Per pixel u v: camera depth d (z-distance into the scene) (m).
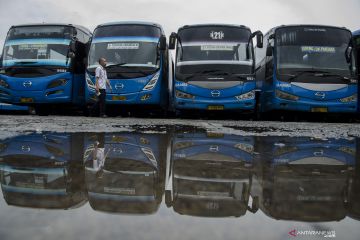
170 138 3.39
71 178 1.40
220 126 5.62
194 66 9.37
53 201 0.96
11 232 0.66
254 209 0.90
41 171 1.57
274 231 0.69
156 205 0.93
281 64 9.43
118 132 4.00
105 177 1.44
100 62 9.00
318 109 9.25
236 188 1.25
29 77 10.24
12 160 1.90
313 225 0.75
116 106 9.90
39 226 0.70
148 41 9.92
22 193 1.08
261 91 11.27
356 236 0.67
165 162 1.93
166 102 11.10
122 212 0.84
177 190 1.19
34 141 2.89
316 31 9.59
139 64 9.65
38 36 10.53
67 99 10.34
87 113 11.81
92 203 0.94
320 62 9.38
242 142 3.09
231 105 9.25
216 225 0.73
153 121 7.11
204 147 2.68
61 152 2.24
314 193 1.17
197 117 11.48
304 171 1.70
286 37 9.59
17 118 7.75
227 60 9.38
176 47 9.73
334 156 2.29
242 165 1.86
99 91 8.98
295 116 11.00
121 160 1.96
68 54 10.43
